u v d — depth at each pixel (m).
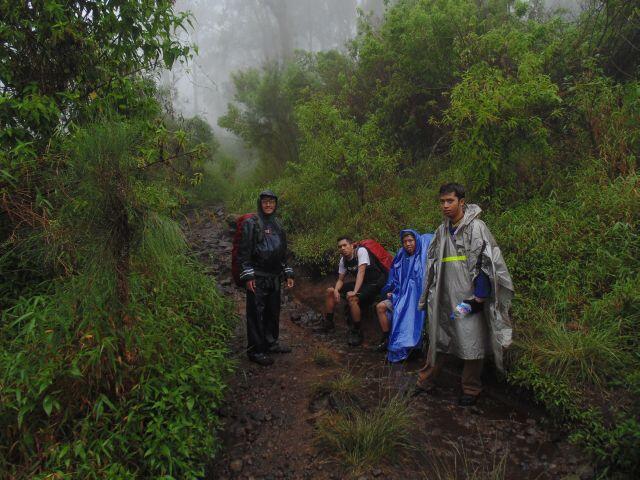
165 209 3.22
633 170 4.23
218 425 2.90
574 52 5.61
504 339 2.99
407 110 7.66
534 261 3.89
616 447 2.39
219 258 6.68
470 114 4.76
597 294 3.46
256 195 8.75
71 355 2.31
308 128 6.55
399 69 7.43
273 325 4.21
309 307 5.44
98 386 2.36
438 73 6.91
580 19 6.09
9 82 2.99
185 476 2.28
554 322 3.28
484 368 3.45
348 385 3.46
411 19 6.70
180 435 2.37
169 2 3.48
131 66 3.59
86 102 3.32
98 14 3.28
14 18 2.93
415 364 3.87
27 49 3.05
